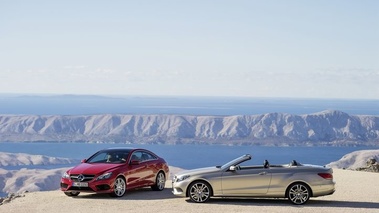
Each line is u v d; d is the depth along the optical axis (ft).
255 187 50.11
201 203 50.80
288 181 49.85
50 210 47.83
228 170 50.93
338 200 53.78
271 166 51.01
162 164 62.44
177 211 46.26
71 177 55.21
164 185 62.69
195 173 51.57
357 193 59.72
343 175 82.12
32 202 53.06
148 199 54.19
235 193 50.44
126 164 57.11
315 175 49.93
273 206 48.91
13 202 53.83
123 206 49.49
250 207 48.24
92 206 49.67
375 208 48.19
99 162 57.98
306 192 49.88
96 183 54.03
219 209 47.14
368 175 82.17
